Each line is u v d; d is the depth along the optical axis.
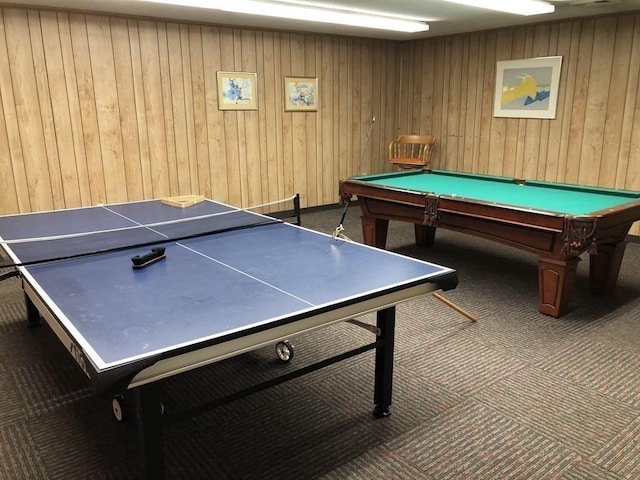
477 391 2.55
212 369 2.77
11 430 2.26
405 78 7.34
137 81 5.31
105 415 2.37
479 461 2.03
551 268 3.38
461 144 6.81
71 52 4.91
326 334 3.19
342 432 2.23
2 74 4.64
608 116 5.36
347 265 2.20
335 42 6.65
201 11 4.91
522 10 4.62
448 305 3.35
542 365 2.80
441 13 5.14
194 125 5.76
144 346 1.44
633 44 5.07
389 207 4.48
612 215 3.21
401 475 1.96
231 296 1.83
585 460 2.04
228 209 3.50
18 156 4.84
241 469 2.00
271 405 2.43
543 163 5.98
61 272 2.13
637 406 2.41
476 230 3.74
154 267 2.19
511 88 6.12
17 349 3.02
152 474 1.66
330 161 7.00
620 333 3.20
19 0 4.41
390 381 2.32
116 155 5.34
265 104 6.23
